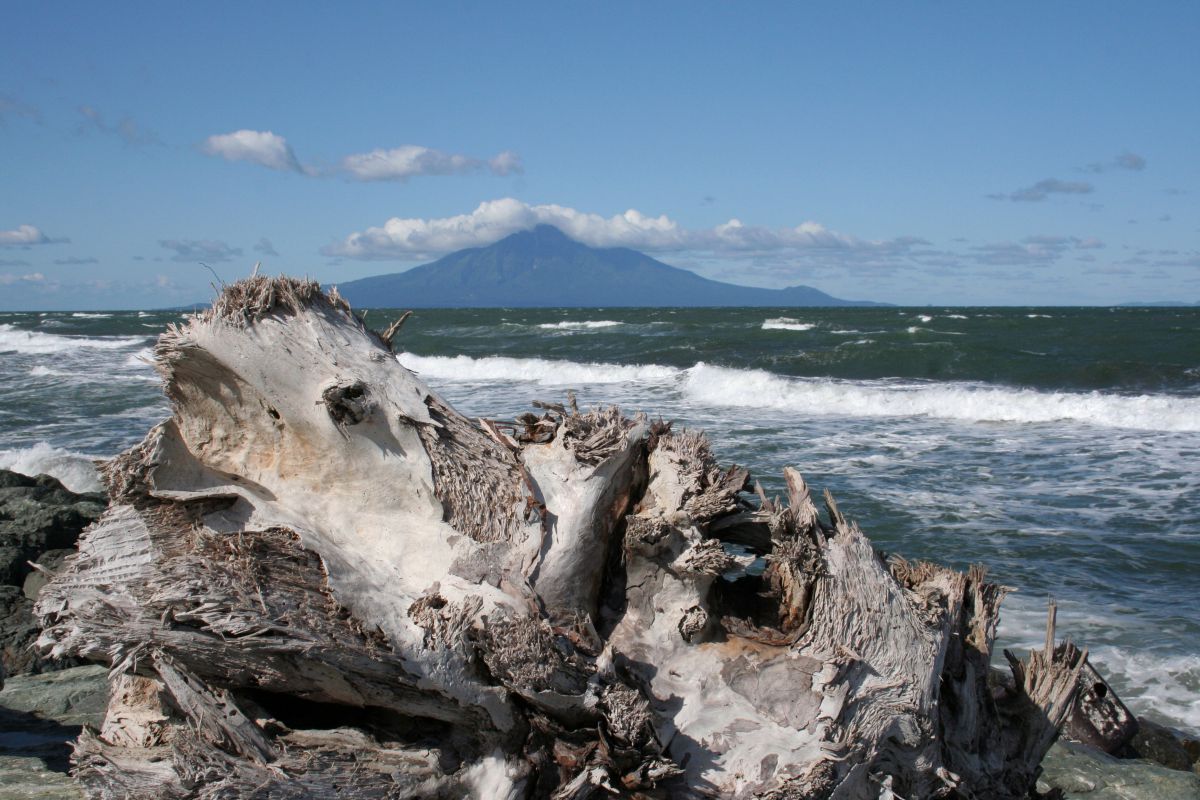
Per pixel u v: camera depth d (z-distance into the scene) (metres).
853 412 19.62
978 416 18.88
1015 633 7.62
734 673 3.41
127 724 3.39
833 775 3.22
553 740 3.16
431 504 3.42
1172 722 6.31
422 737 3.19
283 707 3.24
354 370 3.49
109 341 42.84
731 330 45.41
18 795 3.75
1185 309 93.06
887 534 10.37
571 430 3.57
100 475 3.29
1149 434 16.97
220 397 3.54
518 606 3.17
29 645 6.37
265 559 3.04
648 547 3.46
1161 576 9.03
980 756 3.98
